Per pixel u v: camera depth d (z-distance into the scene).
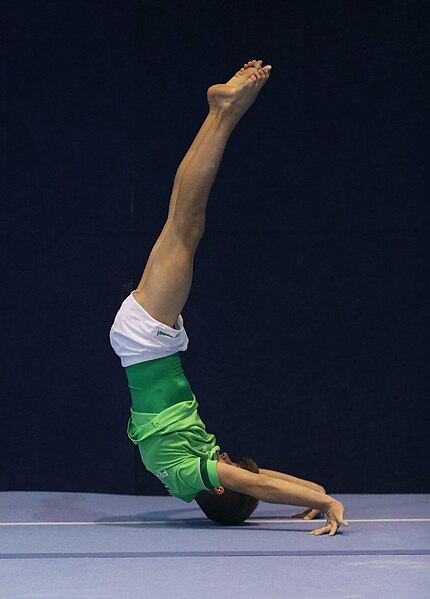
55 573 10.18
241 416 16.70
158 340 13.43
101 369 16.69
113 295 16.67
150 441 13.44
